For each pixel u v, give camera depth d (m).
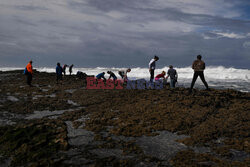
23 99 11.66
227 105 8.98
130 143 5.93
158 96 10.92
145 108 9.12
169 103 9.56
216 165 4.68
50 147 5.76
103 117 8.36
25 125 7.45
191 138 6.13
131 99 10.95
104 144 5.91
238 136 6.16
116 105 10.08
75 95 12.74
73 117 8.60
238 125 6.85
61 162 4.98
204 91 11.08
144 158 5.10
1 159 5.36
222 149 5.42
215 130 6.52
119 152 5.46
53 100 11.43
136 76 42.47
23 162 5.12
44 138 6.32
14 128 7.19
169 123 7.36
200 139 6.06
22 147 5.82
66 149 5.64
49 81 18.89
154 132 6.82
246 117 7.44
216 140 6.06
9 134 6.70
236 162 4.73
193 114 8.05
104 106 10.00
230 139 6.02
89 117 8.56
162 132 6.82
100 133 6.82
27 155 5.40
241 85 23.05
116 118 8.31
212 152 5.36
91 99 11.50
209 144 5.82
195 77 10.89
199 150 5.48
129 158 5.12
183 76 38.12
